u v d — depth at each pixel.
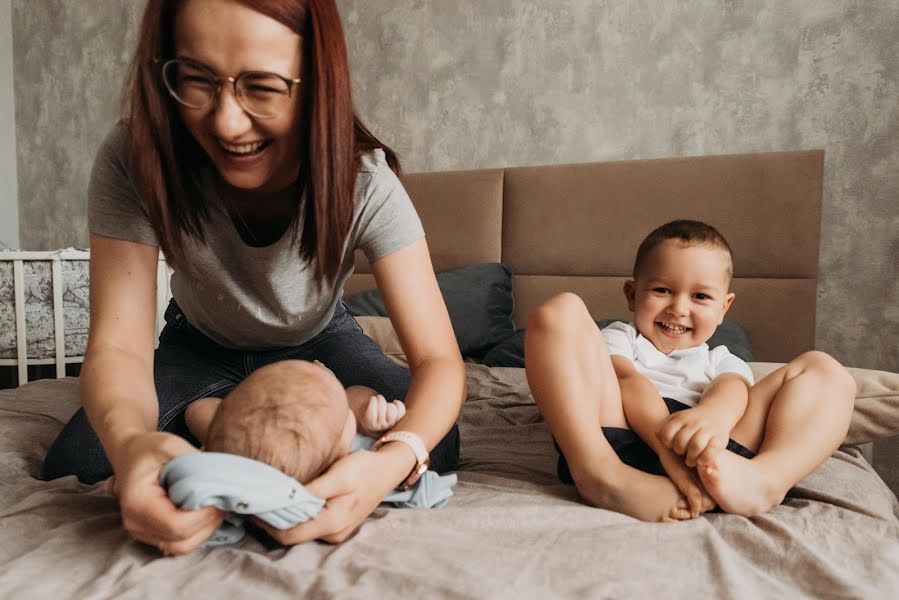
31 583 0.72
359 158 1.05
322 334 1.37
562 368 1.06
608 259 2.59
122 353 0.98
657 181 2.51
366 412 1.00
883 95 2.30
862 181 2.34
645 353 1.34
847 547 0.90
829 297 2.40
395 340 2.26
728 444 1.03
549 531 0.89
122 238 1.04
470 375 2.02
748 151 2.50
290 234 1.09
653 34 2.62
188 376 1.27
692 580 0.78
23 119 3.85
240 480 0.71
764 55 2.46
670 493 0.96
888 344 2.33
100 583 0.72
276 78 0.86
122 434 0.81
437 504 0.99
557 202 2.67
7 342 2.75
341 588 0.70
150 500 0.71
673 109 2.60
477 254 2.80
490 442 1.47
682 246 1.31
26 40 3.82
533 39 2.81
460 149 2.97
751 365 1.60
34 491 1.04
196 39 0.84
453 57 2.96
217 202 1.07
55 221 3.83
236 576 0.75
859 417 1.35
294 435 0.78
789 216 2.33
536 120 2.83
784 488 1.00
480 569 0.76
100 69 3.64
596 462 1.01
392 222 1.08
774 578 0.82
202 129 0.91
